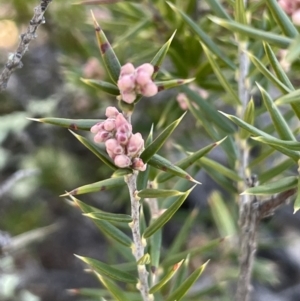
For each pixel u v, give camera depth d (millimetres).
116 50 553
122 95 343
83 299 738
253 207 413
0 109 763
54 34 659
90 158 804
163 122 522
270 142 365
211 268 599
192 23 428
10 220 761
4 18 646
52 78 783
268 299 749
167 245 781
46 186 790
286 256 803
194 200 790
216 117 439
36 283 748
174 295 380
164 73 475
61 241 834
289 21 369
